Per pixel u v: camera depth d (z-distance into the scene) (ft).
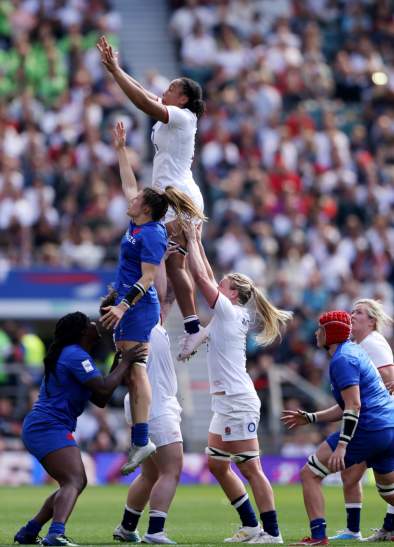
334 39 397.80
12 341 279.08
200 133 346.33
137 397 128.36
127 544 128.26
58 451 123.95
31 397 271.08
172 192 130.31
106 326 124.26
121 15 388.98
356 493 140.46
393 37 397.60
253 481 133.18
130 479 270.87
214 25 380.58
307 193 340.18
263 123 353.72
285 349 294.25
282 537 138.92
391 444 132.77
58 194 314.76
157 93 341.41
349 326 130.93
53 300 274.77
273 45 379.96
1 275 273.95
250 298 137.80
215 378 134.62
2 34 361.30
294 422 140.05
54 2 368.07
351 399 127.75
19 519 170.91
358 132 362.12
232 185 326.24
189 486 265.34
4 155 312.91
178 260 135.13
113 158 326.03
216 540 135.64
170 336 297.53
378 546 126.31
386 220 337.11
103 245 299.17
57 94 347.36
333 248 326.65
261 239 317.83
